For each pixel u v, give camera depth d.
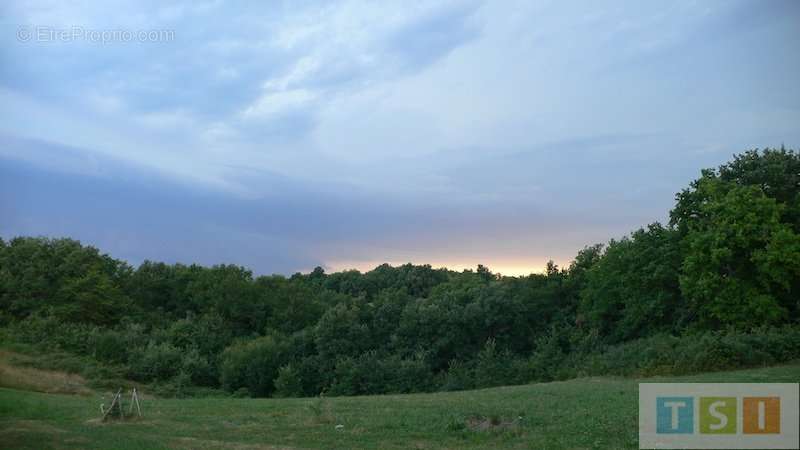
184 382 55.03
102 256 75.62
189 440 16.67
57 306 62.97
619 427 16.95
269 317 74.44
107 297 67.50
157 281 78.38
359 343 62.47
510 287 70.19
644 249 50.94
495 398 25.47
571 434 16.73
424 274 100.31
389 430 18.14
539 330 67.12
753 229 40.62
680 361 36.16
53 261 67.75
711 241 41.97
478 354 62.31
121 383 47.56
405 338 64.25
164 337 63.06
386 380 58.06
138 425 19.06
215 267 81.12
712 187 44.19
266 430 18.36
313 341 63.03
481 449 15.48
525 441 16.23
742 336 36.75
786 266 39.53
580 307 62.47
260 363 58.34
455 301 67.56
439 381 59.09
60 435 16.92
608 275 55.88
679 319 48.56
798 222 43.94
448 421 19.16
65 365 47.41
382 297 74.06
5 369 37.28
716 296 41.72
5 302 62.78
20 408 21.44
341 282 104.06
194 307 77.62
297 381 56.28
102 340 55.34
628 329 53.09
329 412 21.23
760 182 45.94
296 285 79.81
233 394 55.69
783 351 35.28
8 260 66.75
